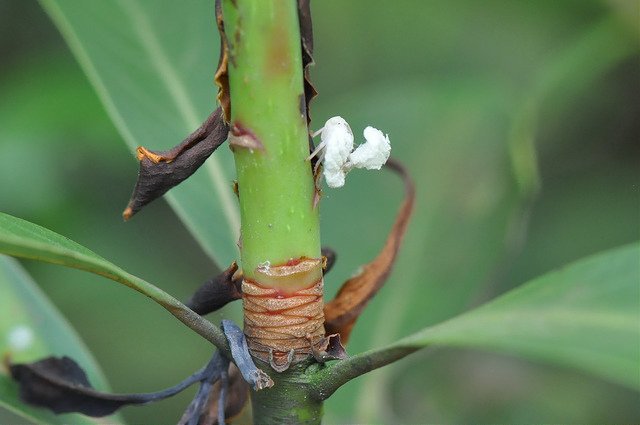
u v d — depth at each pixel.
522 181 0.24
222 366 0.19
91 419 0.21
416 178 0.25
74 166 0.31
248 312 0.19
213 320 0.32
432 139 0.25
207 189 0.22
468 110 0.25
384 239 0.24
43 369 0.20
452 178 0.25
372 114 0.25
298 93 0.18
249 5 0.18
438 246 0.24
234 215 0.22
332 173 0.19
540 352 0.17
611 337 0.17
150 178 0.19
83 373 0.20
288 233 0.18
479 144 0.25
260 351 0.19
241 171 0.18
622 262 0.17
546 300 0.17
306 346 0.19
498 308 0.17
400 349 0.18
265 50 0.18
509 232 0.24
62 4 0.22
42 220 0.30
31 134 0.30
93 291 0.32
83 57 0.21
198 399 0.19
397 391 0.32
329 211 0.24
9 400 0.20
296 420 0.19
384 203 0.25
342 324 0.20
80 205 0.31
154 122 0.22
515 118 0.25
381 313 0.24
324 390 0.19
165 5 0.23
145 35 0.22
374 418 0.23
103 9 0.22
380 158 0.19
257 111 0.18
